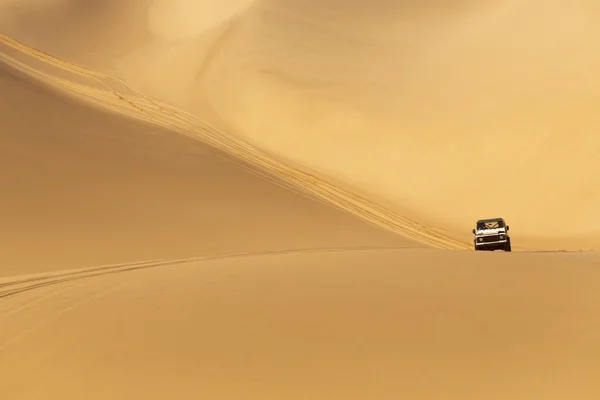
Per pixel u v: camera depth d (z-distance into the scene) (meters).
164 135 88.25
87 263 45.31
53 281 35.06
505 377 17.45
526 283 27.14
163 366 19.20
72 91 101.81
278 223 67.38
